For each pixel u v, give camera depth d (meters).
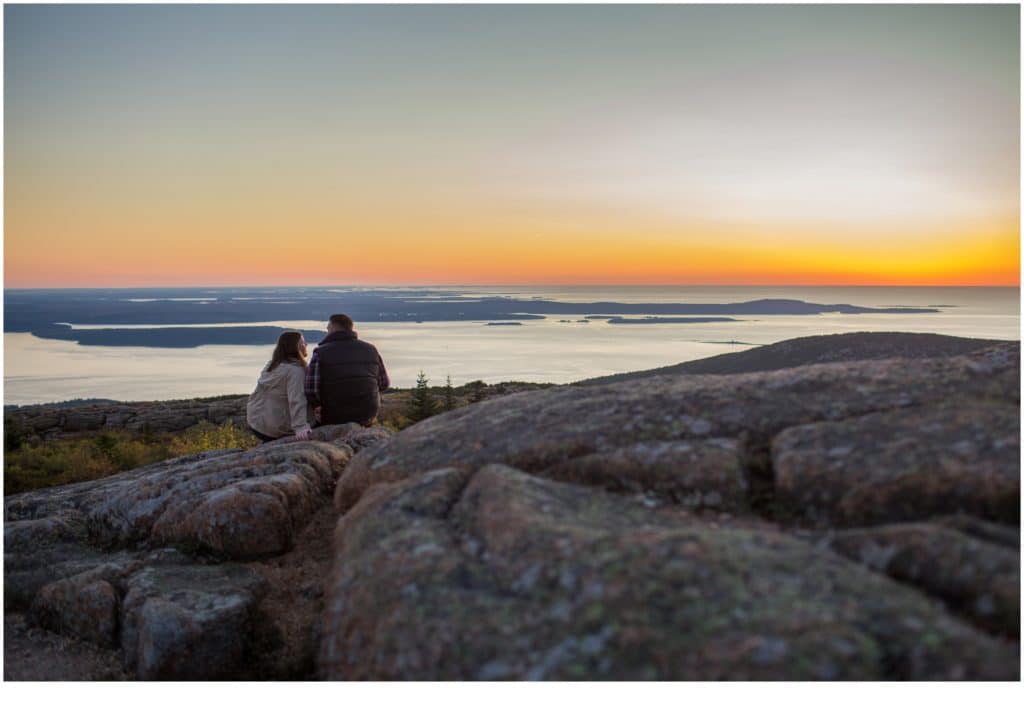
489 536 4.01
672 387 5.59
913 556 3.28
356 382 9.23
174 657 4.78
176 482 6.81
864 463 4.10
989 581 2.98
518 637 3.22
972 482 3.72
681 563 3.29
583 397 5.76
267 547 5.93
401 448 5.79
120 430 33.38
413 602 3.65
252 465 6.94
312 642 4.83
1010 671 2.52
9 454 20.83
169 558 5.93
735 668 2.76
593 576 3.36
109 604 5.41
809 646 2.75
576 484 4.73
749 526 4.11
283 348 9.11
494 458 5.10
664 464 4.56
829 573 3.15
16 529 6.68
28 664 5.14
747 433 4.82
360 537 4.54
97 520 6.78
